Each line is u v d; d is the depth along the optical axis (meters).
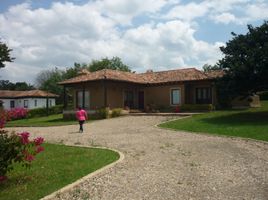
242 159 14.32
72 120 38.38
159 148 17.02
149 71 50.25
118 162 13.51
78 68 86.25
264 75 28.16
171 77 42.41
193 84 40.50
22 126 32.84
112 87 40.59
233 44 29.64
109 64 85.38
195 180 11.09
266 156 14.98
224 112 33.12
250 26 30.12
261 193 9.68
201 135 21.92
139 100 44.06
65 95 42.84
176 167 12.88
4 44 39.59
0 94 70.62
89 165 12.84
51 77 92.06
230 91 29.58
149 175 11.70
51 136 23.36
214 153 15.66
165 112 39.50
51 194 9.54
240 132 21.92
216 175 11.71
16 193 9.66
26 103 69.19
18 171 11.95
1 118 10.45
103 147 17.45
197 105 38.00
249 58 28.00
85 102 41.62
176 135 22.03
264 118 27.55
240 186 10.41
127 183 10.74
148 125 28.23
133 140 20.00
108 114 37.09
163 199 9.24
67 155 14.88
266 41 29.14
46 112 54.19
